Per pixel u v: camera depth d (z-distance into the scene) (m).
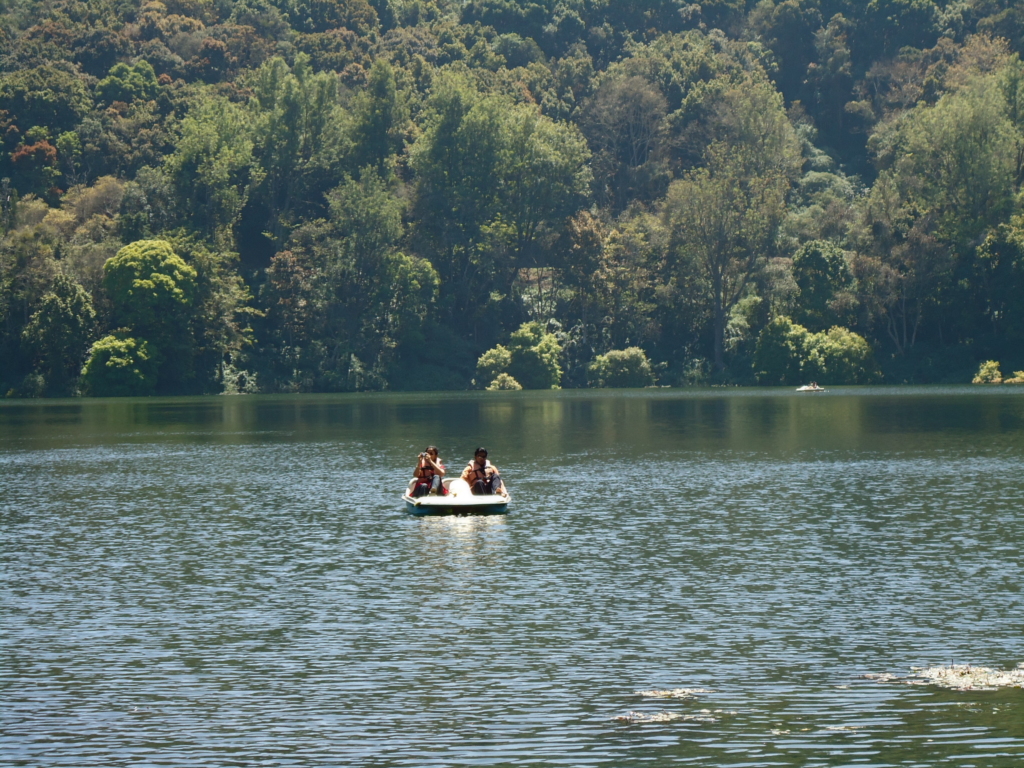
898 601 45.34
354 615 43.97
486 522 65.56
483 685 35.59
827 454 101.25
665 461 97.56
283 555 55.88
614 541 58.97
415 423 151.62
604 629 41.66
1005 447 104.75
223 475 90.25
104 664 38.00
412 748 30.78
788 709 33.19
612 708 33.50
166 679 36.44
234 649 39.53
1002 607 44.16
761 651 38.69
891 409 167.88
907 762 29.42
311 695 34.84
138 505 73.69
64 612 44.81
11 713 33.53
